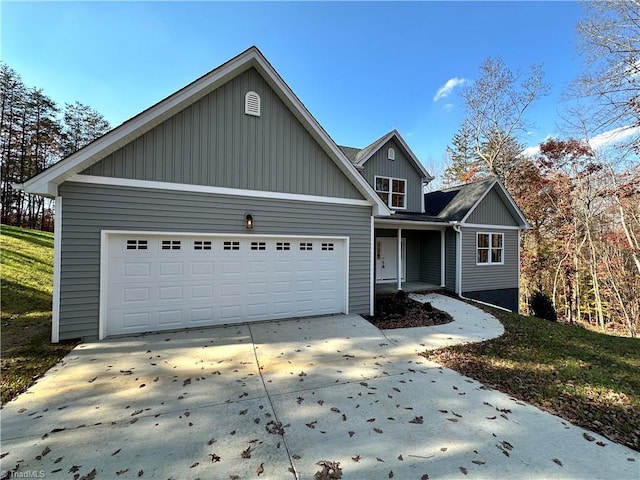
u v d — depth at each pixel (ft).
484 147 73.72
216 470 8.01
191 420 10.37
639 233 52.29
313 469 8.10
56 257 17.66
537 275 66.74
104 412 10.80
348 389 12.96
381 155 41.11
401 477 7.85
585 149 55.42
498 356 17.83
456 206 41.39
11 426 9.89
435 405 11.74
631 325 54.03
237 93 22.29
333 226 25.80
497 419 10.81
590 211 58.23
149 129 19.70
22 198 75.61
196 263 21.35
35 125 73.72
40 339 18.19
